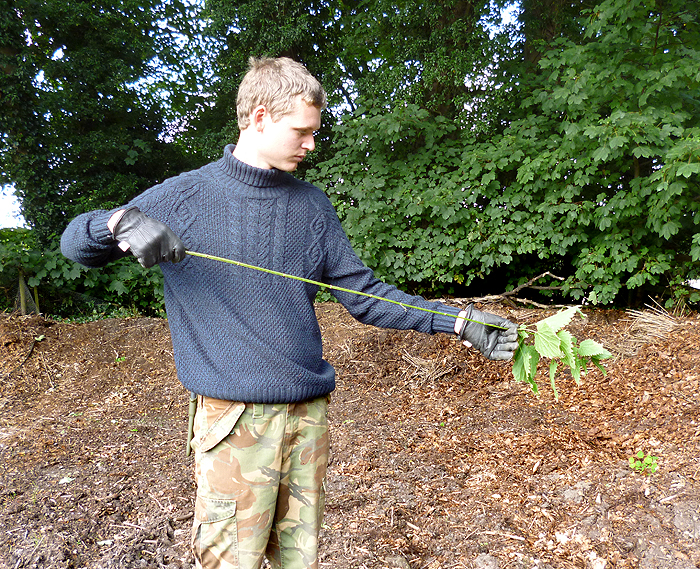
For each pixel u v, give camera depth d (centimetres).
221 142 932
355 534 266
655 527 250
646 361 439
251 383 137
